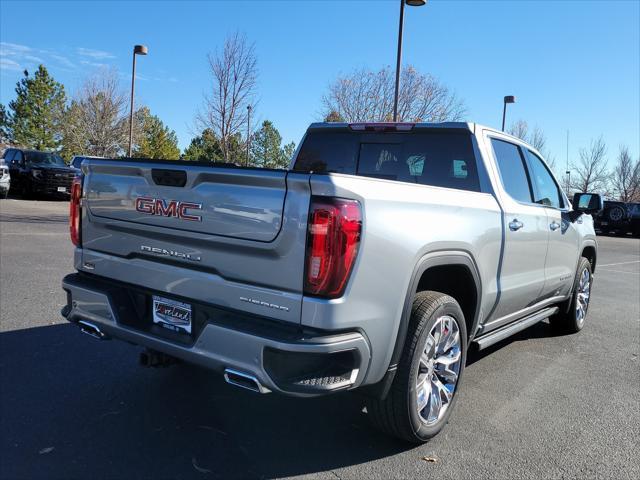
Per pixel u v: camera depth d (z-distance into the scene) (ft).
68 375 13.92
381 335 9.46
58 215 54.44
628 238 95.20
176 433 11.23
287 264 8.80
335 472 10.07
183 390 13.33
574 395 14.38
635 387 15.15
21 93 191.01
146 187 10.46
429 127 14.55
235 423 11.78
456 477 10.05
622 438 11.93
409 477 9.99
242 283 9.32
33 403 12.28
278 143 226.99
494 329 14.71
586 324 22.57
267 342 8.57
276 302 8.93
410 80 71.26
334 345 8.62
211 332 9.23
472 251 11.89
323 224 8.52
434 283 12.38
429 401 11.19
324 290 8.59
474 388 14.60
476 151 13.96
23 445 10.49
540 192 16.94
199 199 9.68
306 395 8.66
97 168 11.43
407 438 10.85
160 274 10.39
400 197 9.78
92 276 11.82
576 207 18.21
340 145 16.21
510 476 10.19
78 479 9.46
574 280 19.62
